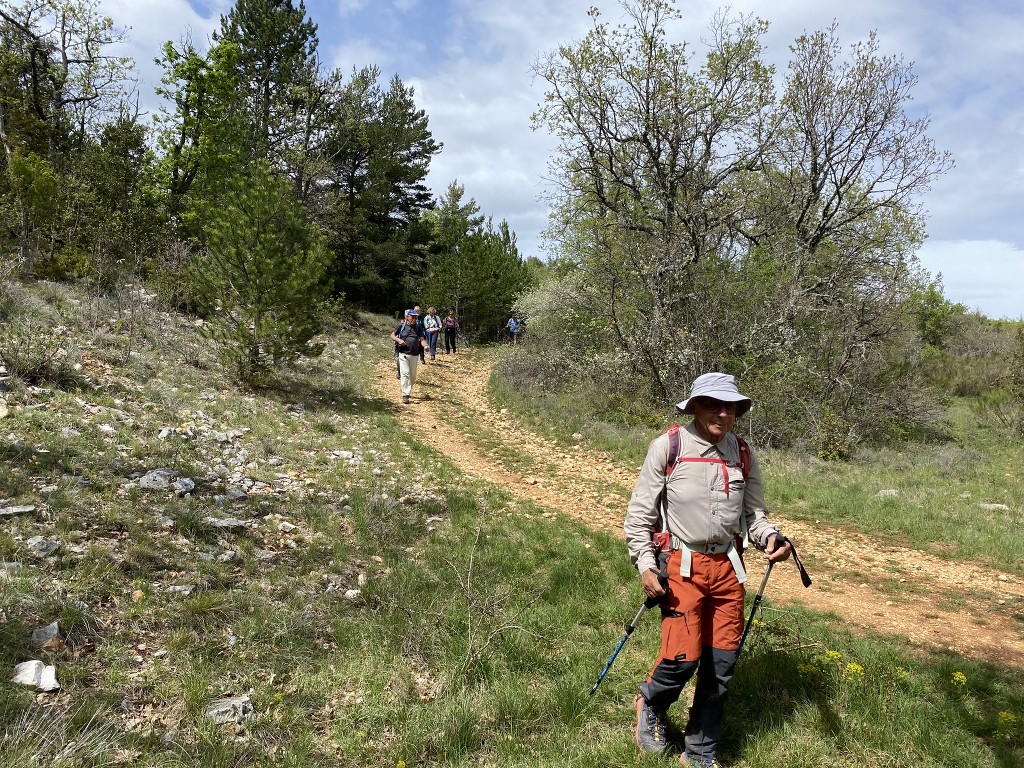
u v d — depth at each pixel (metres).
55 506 4.93
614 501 9.50
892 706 3.70
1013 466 14.11
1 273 11.63
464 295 32.06
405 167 35.34
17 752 2.64
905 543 8.54
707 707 3.13
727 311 16.44
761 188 20.02
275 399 11.74
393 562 5.69
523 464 11.33
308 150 28.62
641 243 17.31
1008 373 20.97
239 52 23.09
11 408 6.79
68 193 16.69
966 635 5.60
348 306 28.58
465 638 4.29
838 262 17.86
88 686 3.27
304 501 6.86
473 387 19.38
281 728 3.27
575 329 20.23
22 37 23.78
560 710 3.65
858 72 18.27
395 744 3.25
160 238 18.72
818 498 10.24
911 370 18.91
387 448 10.30
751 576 6.88
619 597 5.46
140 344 11.88
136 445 6.92
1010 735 3.60
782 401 15.26
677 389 16.44
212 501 6.11
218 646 3.86
